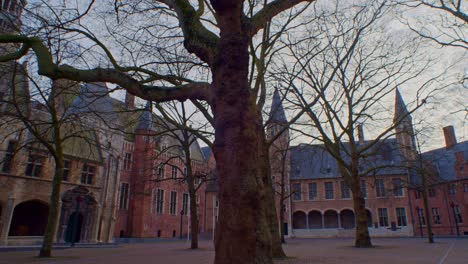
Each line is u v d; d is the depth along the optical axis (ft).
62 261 50.72
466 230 151.53
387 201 176.45
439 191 164.86
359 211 74.18
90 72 21.01
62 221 104.94
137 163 153.28
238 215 14.43
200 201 196.44
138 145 155.74
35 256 60.85
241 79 15.97
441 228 161.38
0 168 92.94
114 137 127.65
